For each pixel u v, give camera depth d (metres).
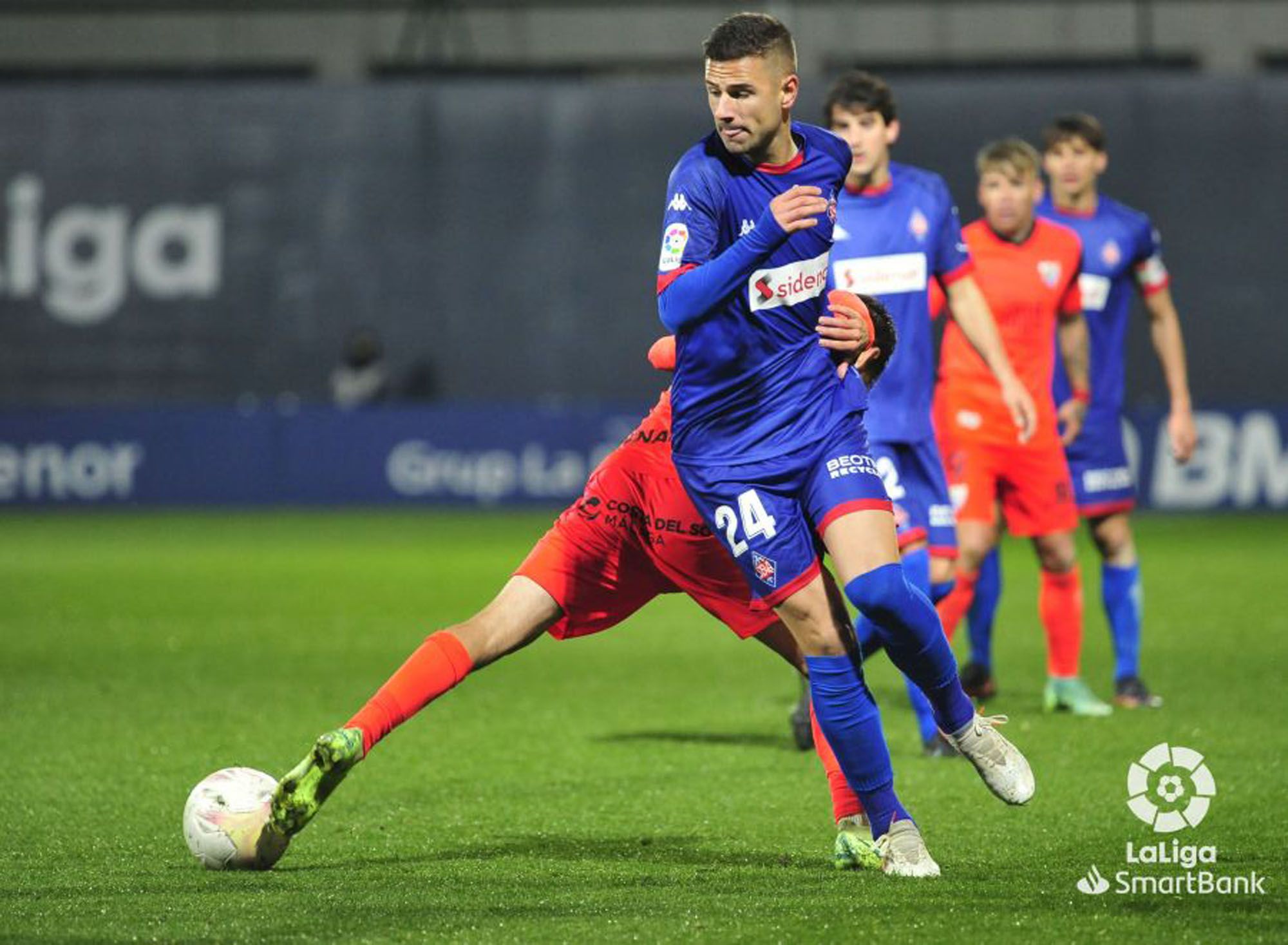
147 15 80.44
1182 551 52.25
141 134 72.00
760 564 15.43
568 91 70.44
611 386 70.62
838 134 23.28
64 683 29.39
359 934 13.54
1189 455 30.05
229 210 71.81
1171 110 67.06
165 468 70.56
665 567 16.84
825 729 15.59
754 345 15.38
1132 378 66.88
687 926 13.73
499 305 70.88
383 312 71.38
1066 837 17.56
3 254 72.38
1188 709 26.44
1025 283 26.11
